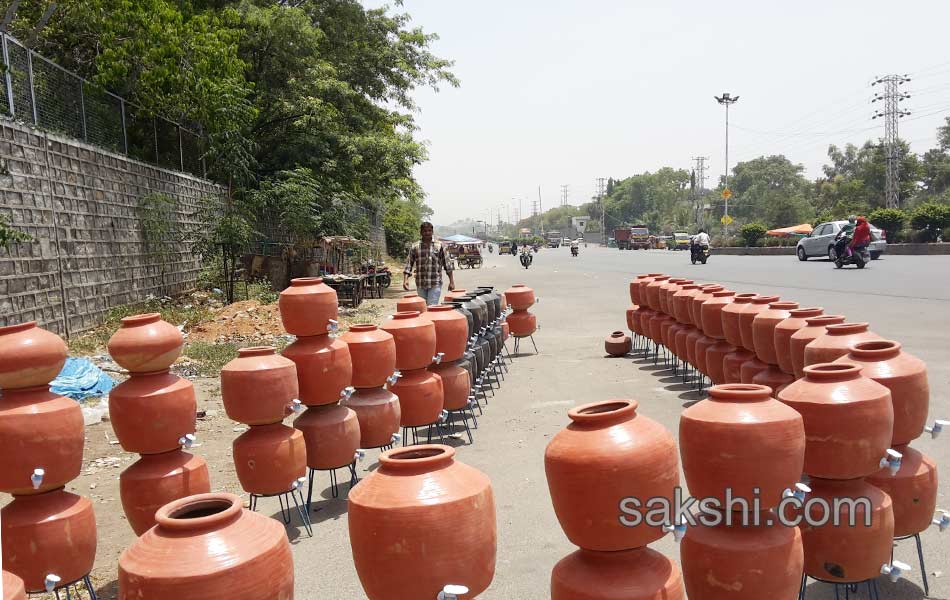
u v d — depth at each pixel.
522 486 4.58
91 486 5.09
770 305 5.12
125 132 14.26
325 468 4.50
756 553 2.46
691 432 2.58
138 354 3.48
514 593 3.24
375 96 25.61
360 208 31.09
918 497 3.01
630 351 9.62
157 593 1.96
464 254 41.12
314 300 4.39
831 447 2.72
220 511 2.36
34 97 10.66
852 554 2.78
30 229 9.98
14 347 3.07
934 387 6.37
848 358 3.22
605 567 2.44
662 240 67.88
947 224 32.28
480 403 7.09
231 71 16.95
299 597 3.30
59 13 15.37
